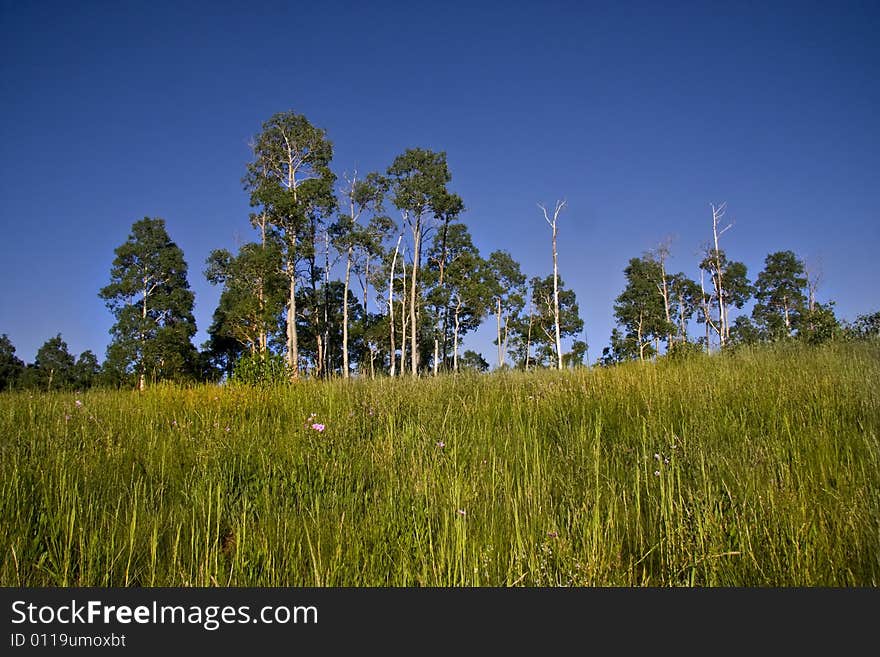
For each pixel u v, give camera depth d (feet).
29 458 14.03
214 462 13.94
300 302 121.60
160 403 23.75
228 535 10.57
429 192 122.83
